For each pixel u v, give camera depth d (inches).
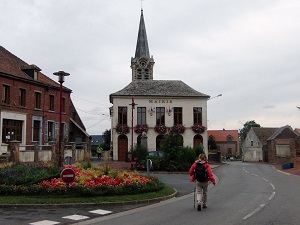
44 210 443.5
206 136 1780.3
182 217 398.0
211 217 395.9
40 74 1512.1
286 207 462.0
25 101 1331.2
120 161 1619.1
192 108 1786.4
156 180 639.1
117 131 1720.0
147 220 382.6
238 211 434.3
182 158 1157.7
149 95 1760.6
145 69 2728.8
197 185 453.4
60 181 538.6
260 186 749.9
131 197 521.3
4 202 459.2
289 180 904.3
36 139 1393.9
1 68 1248.2
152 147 1734.7
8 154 945.5
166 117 1765.5
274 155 2100.1
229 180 911.0
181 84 1875.0
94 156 2297.0
